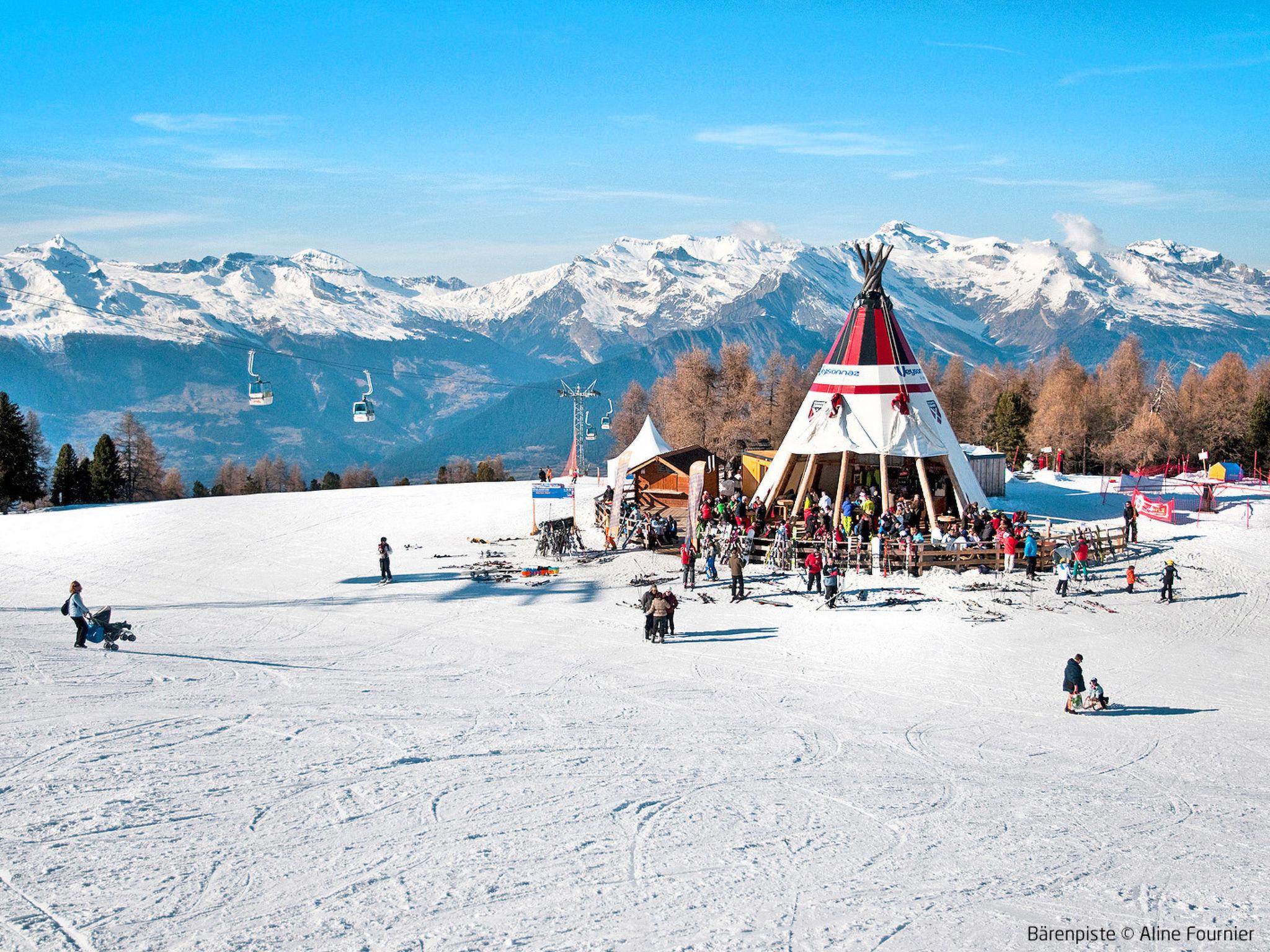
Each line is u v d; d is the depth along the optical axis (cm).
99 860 1180
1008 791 1684
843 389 4441
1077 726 2188
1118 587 3641
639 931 1066
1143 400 10544
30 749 1606
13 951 957
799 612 3300
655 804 1502
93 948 970
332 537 5031
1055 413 9444
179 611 3409
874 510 4259
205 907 1071
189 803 1395
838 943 1060
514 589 3731
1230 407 9944
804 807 1533
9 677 2155
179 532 5216
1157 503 4931
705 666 2661
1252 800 1694
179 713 1900
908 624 3134
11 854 1189
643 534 4588
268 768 1577
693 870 1245
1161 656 2845
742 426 9250
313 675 2414
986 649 2870
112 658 2488
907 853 1347
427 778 1575
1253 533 4547
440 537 4959
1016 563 3878
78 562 4466
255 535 5112
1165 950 1074
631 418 11612
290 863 1205
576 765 1698
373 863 1216
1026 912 1168
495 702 2195
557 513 5697
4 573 4250
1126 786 1761
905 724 2153
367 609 3412
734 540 3603
